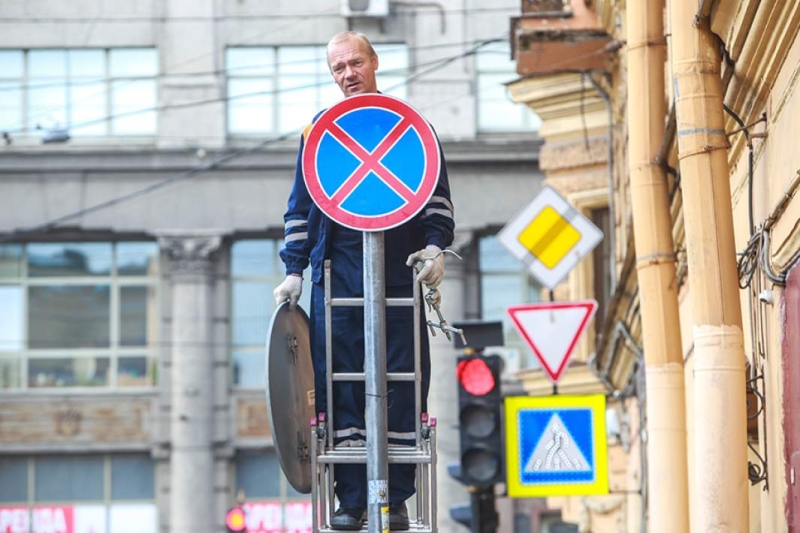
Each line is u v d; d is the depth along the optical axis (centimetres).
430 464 1437
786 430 1569
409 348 1506
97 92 7481
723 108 1753
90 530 7412
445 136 7450
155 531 7406
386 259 1516
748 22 1584
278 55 7488
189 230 7444
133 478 7456
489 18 7494
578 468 2952
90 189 7469
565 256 3148
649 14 2228
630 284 3097
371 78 1541
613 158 4091
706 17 1698
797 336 1479
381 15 7394
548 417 2964
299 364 1516
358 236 1518
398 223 1422
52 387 7500
